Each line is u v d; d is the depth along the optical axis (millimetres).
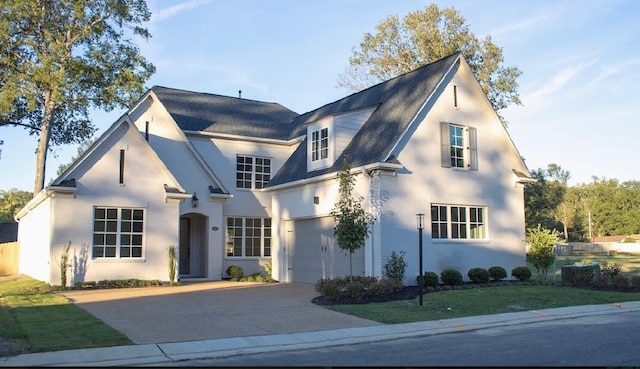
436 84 19141
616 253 61688
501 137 21141
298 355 9102
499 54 37750
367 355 9000
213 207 23328
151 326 11227
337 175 17766
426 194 18750
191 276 23812
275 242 23406
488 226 20297
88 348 9188
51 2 26281
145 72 28297
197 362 8555
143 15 28094
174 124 23062
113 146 19500
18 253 29141
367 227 17328
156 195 20156
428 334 11078
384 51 40281
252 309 13711
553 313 13773
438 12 38406
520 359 8461
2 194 71438
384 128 19312
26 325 10930
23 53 26828
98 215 19141
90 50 26719
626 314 13844
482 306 14453
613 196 93688
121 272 19281
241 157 25781
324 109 26516
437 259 18703
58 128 33062
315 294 16984
